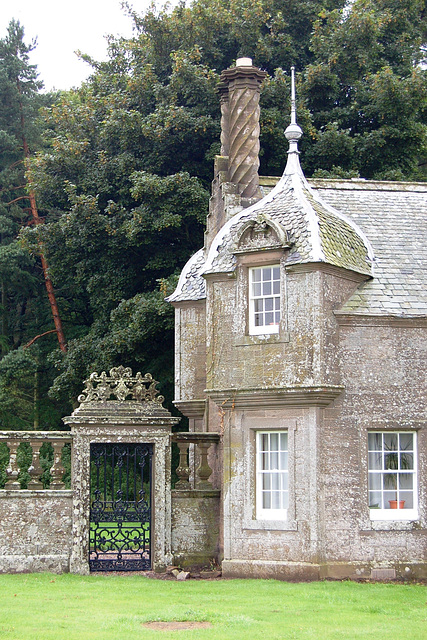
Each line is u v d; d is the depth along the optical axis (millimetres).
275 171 32969
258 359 17266
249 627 11844
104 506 17531
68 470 33375
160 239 32125
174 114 31078
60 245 33594
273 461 17312
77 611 12984
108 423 17344
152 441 17656
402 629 11844
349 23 33812
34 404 39406
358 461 16906
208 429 20062
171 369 32156
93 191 33562
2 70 41438
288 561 16594
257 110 22234
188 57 32500
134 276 33375
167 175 33219
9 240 41875
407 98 32625
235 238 17766
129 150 32812
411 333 17547
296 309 16953
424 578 16781
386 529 16812
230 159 22031
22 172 42062
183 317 21297
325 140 31562
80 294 41250
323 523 16531
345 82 34656
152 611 13062
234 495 17328
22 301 43750
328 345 16859
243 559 17031
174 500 17922
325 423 16828
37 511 17109
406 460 17422
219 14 33656
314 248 16906
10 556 16875
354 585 15711
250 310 17703
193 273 21625
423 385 17438
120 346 30250
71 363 32406
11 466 17359
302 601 13984
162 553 17375
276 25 34312
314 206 18328
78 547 17031
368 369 17219
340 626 12016
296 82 33312
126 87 34500
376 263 18500
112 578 16500
